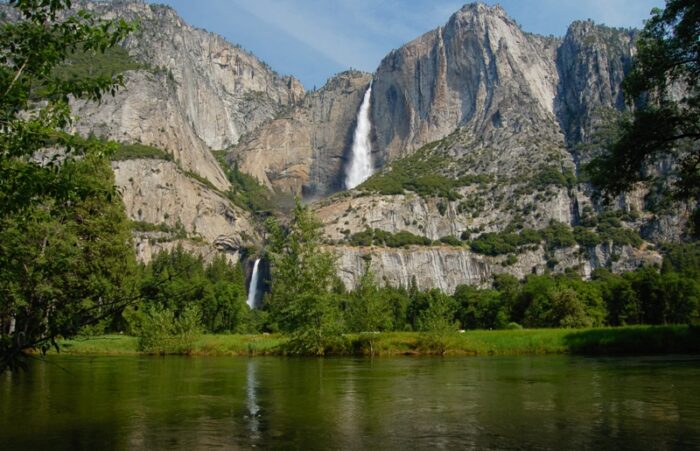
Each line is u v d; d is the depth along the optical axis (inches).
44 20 438.9
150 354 2472.9
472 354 2129.7
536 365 1547.7
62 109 456.1
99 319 349.4
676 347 2014.0
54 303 363.3
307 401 911.7
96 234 1780.3
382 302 2787.9
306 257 2244.1
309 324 2201.0
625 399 866.8
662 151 1250.0
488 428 655.8
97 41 449.7
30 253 476.4
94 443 600.4
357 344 2229.3
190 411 812.6
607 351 2054.6
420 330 2444.6
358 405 860.0
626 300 4522.6
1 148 431.5
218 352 2409.0
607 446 551.8
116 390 1075.9
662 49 1148.5
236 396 981.2
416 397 941.8
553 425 664.4
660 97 1213.7
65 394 1013.8
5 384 1186.0
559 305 4028.1
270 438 620.1
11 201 426.6
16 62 435.5
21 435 644.1
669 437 588.7
